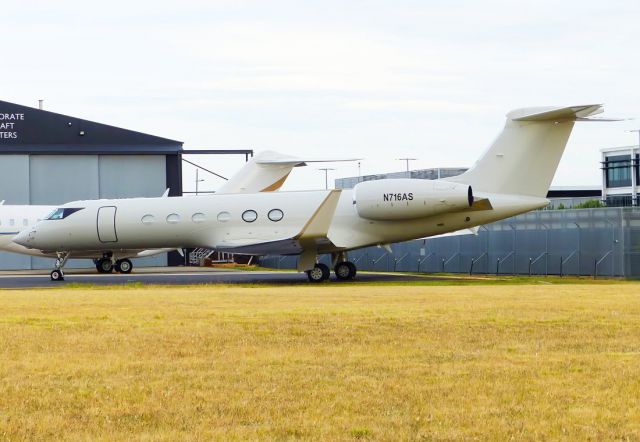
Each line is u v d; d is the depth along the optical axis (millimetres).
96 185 93688
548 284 52969
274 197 60812
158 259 94250
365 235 58250
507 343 21750
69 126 92625
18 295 41562
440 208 56250
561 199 111688
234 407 15023
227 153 94562
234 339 22500
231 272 75062
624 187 122938
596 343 21750
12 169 92062
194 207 61094
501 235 70625
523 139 57094
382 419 14172
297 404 15211
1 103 91375
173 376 17625
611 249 61094
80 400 15617
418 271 78750
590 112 55250
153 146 93938
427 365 18734
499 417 14273
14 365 18938
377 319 26641
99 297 38688
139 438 13133
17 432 13461
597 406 15023
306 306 31938
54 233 62062
